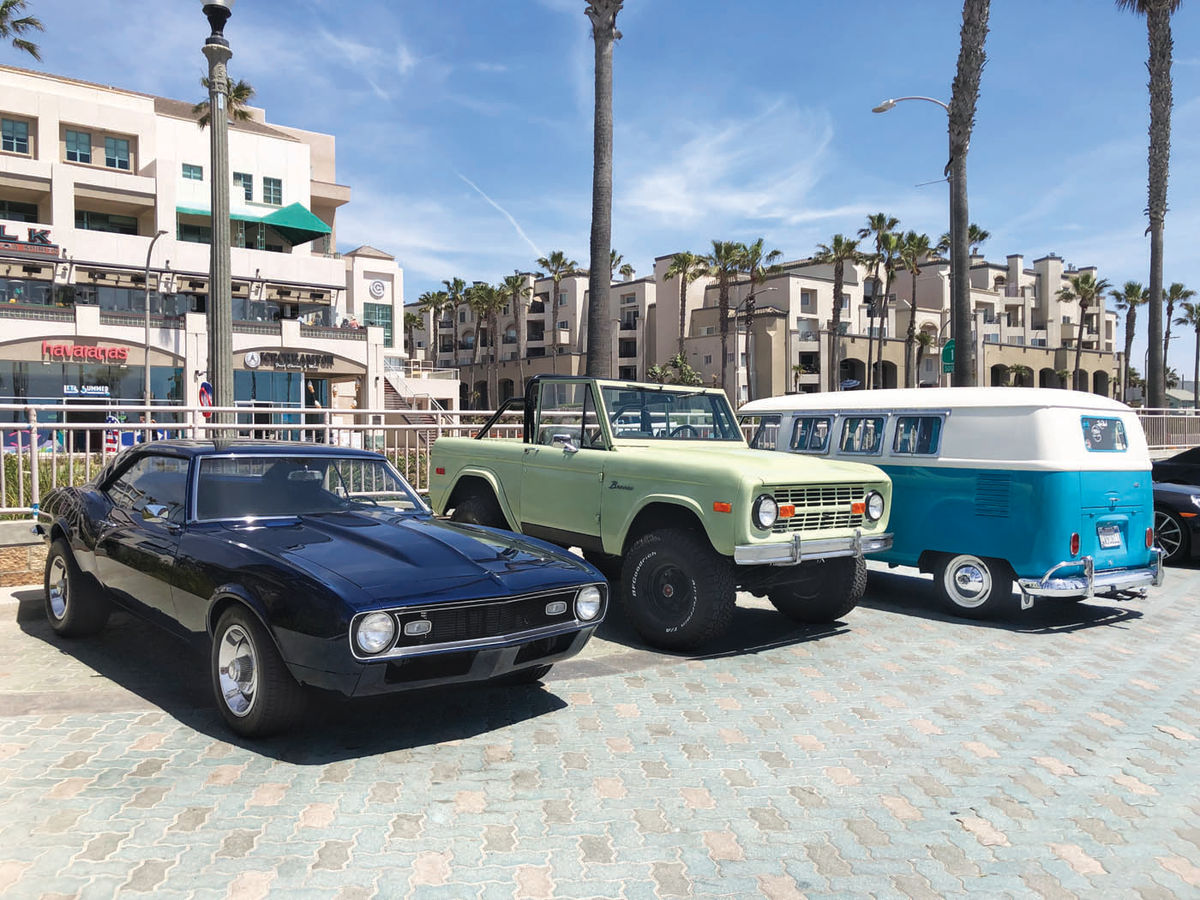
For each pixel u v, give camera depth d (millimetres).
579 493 6402
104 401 35312
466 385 88250
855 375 68750
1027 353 76188
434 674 3852
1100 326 87438
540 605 4168
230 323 10008
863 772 3902
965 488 6906
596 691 4941
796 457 6352
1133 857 3180
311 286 40906
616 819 3355
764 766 3932
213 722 4242
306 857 2973
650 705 4723
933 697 4996
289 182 44719
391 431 9898
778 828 3332
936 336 72938
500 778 3697
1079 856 3176
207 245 39812
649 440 6641
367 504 5246
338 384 50031
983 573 6887
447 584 3889
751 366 64688
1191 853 3217
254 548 4109
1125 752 4219
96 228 38688
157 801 3365
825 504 5887
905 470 7332
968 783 3809
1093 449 6742
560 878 2900
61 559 5629
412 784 3602
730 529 5312
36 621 6164
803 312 67500
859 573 6398
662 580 5812
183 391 36969
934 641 6285
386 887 2797
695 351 68438
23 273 33562
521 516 6961
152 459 5246
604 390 6504
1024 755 4152
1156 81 20188
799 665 5590
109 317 35031
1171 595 8234
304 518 4766
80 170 35500
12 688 4688
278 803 3379
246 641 4004
